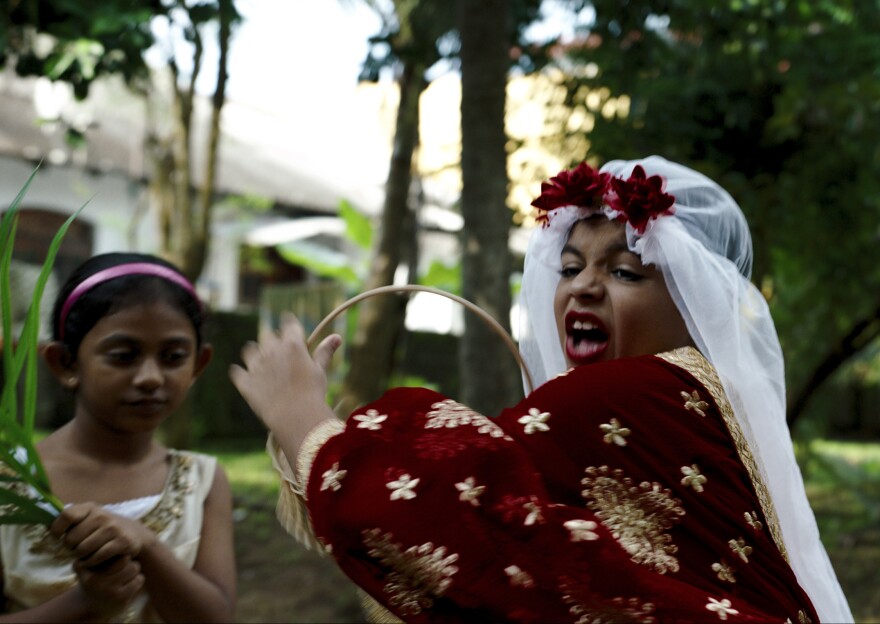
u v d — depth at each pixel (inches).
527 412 61.4
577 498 59.4
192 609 75.8
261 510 291.0
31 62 193.9
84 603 70.1
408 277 339.0
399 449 57.7
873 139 237.1
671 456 60.9
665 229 67.4
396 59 223.9
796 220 251.8
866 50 214.5
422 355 542.9
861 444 590.6
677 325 69.1
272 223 642.2
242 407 486.3
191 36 230.5
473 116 158.7
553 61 231.0
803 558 72.9
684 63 232.4
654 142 225.0
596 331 69.4
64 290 81.4
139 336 78.4
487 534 55.4
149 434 82.6
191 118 279.6
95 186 547.2
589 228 69.7
